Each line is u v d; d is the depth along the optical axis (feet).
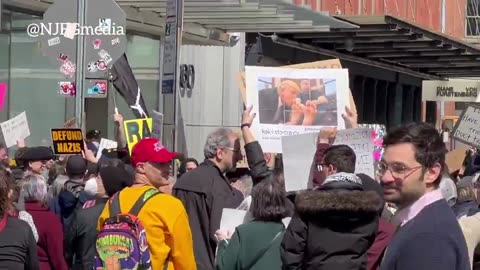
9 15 51.65
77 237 25.80
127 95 50.06
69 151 34.96
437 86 70.18
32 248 19.89
